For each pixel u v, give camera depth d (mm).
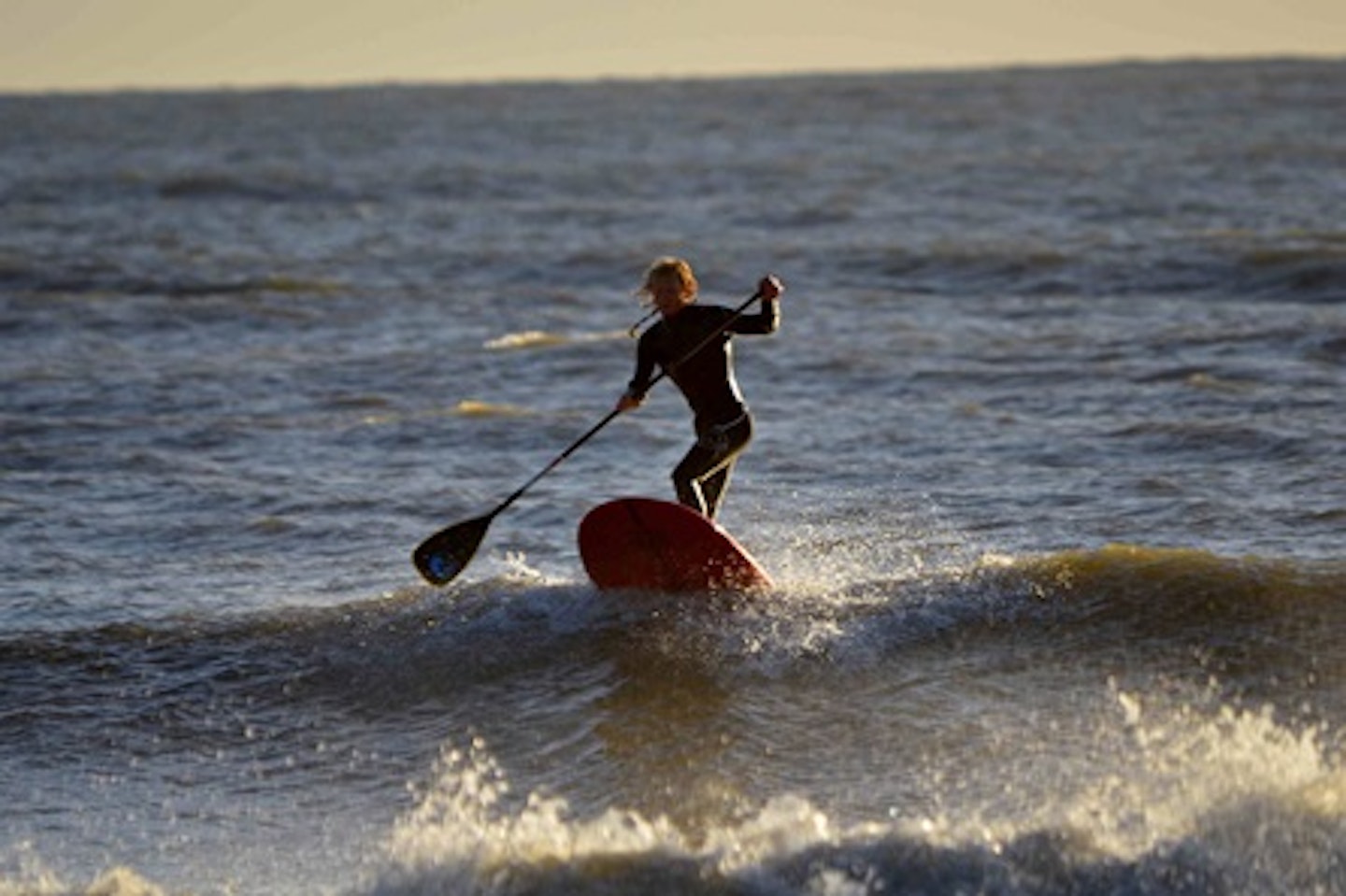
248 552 48000
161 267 118375
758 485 53375
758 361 77000
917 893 24531
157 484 56750
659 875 25062
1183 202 147500
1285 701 32500
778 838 25859
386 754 32938
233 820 30391
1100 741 30938
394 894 25781
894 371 73562
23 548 49062
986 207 150375
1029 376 71062
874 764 30875
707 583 37250
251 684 36406
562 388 73375
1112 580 37469
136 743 34031
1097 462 54594
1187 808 26531
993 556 39500
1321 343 74125
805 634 36031
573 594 38188
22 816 30891
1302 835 25453
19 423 68062
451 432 63844
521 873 25375
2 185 195750
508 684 35281
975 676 34312
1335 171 173375
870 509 49438
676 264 35719
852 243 121625
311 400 72312
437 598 39250
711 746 32094
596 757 31984
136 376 78188
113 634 39125
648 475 55938
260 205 173750
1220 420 59250
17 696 36250
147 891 26641
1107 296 96875
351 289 108188
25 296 102188
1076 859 25031
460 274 116625
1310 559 40875
